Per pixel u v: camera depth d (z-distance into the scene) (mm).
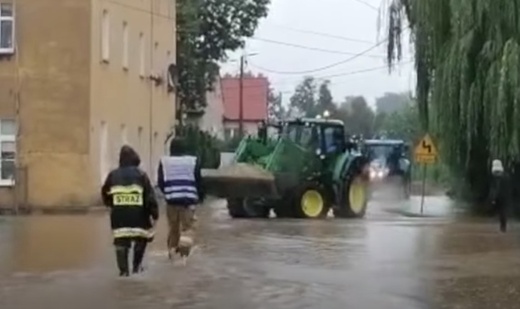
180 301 14375
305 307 13938
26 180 43781
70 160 43938
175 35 62750
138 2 52125
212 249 22766
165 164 19828
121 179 17344
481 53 32094
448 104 33188
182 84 69062
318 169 38156
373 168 58938
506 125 31391
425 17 34125
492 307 14227
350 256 21391
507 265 19719
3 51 44188
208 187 36312
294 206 37594
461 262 20266
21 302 14258
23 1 44094
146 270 18188
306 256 21297
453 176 39156
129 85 50469
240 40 72000
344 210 38969
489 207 39719
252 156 38500
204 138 57312
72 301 14352
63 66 44125
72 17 44188
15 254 21453
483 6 31594
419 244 24672
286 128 38125
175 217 19719
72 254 21453
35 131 44031
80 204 43844
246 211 37719
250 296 14945
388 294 15375
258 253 21891
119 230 17297
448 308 14117
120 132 48844
